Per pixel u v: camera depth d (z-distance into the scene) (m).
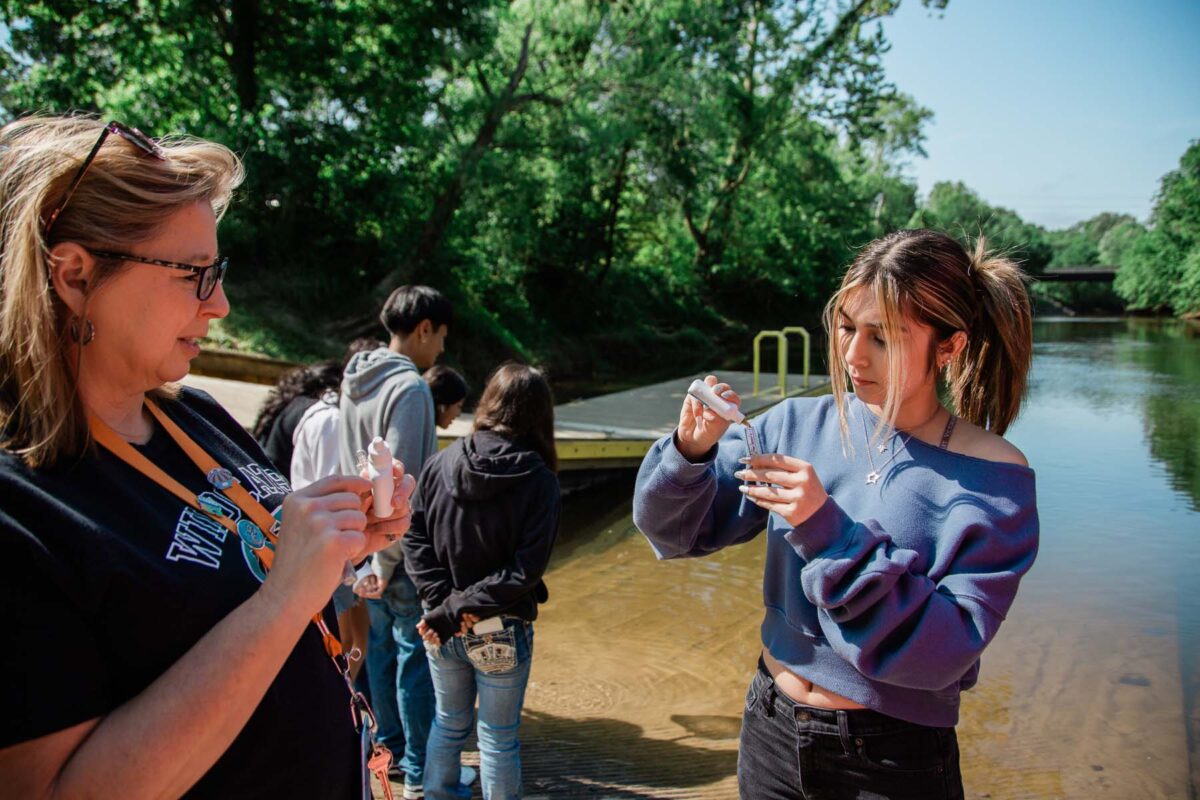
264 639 1.02
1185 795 3.18
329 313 16.36
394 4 16.14
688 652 4.73
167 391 1.37
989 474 1.63
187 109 16.14
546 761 3.49
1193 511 7.25
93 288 1.09
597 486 8.64
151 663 1.04
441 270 18.17
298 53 15.65
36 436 1.02
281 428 3.62
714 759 3.52
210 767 1.10
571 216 23.83
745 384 13.56
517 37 19.20
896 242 1.71
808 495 1.55
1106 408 12.97
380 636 3.33
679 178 22.58
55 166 1.06
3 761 0.92
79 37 15.08
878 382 1.71
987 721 3.82
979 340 1.79
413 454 2.90
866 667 1.55
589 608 5.46
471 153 17.86
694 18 19.83
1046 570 5.84
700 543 1.94
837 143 39.31
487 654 2.68
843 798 1.69
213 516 1.21
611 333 24.59
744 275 32.09
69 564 0.98
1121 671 4.31
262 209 16.22
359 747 1.36
